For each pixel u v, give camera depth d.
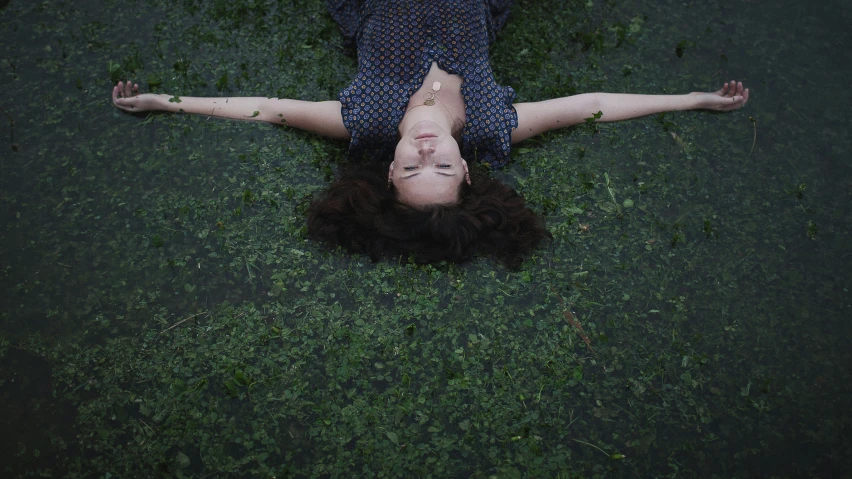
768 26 5.12
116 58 4.71
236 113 4.38
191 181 4.20
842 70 4.92
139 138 4.36
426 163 3.75
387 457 3.27
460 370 3.55
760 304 3.87
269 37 4.83
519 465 3.28
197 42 4.80
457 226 3.81
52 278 3.83
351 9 4.79
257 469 3.24
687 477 3.29
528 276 3.86
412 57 4.12
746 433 3.43
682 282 3.93
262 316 3.71
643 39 5.00
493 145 4.21
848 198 4.32
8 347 3.58
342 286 3.82
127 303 3.75
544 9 5.09
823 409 3.51
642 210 4.19
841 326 3.80
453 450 3.32
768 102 4.73
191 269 3.87
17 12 4.92
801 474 3.31
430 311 3.73
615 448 3.36
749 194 4.31
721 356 3.67
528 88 4.69
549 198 4.20
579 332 3.71
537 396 3.47
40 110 4.47
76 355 3.56
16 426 3.35
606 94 4.49
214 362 3.55
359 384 3.49
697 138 4.52
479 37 4.29
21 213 4.06
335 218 3.93
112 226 4.03
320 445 3.31
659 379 3.58
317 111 4.28
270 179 4.22
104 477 3.21
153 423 3.36
